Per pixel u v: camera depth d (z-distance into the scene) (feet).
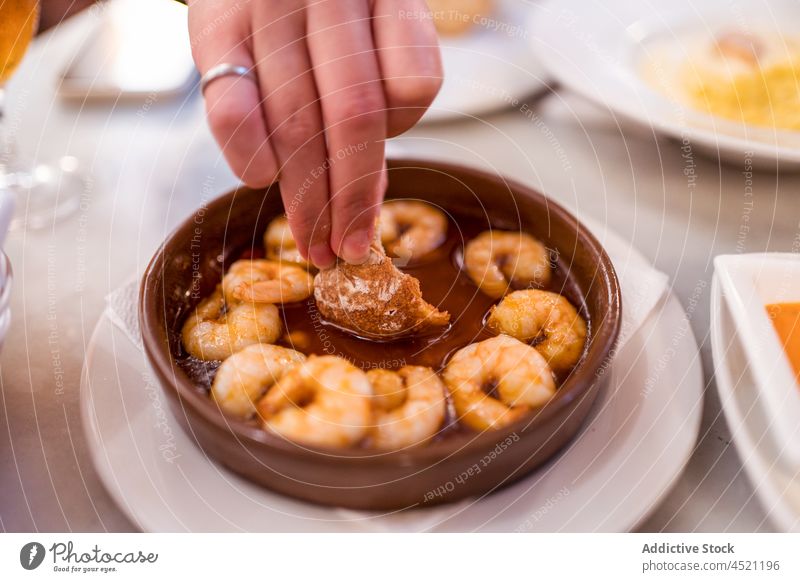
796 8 1.95
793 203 1.58
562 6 2.00
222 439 1.10
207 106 1.13
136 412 1.23
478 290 1.35
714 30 1.90
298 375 1.16
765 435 1.13
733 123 1.63
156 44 1.91
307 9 1.15
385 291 1.25
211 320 1.30
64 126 1.77
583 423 1.20
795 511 1.08
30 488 1.20
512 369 1.17
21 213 1.58
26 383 1.32
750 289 1.23
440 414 1.14
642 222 1.55
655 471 1.15
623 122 1.78
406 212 1.45
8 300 1.16
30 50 1.92
